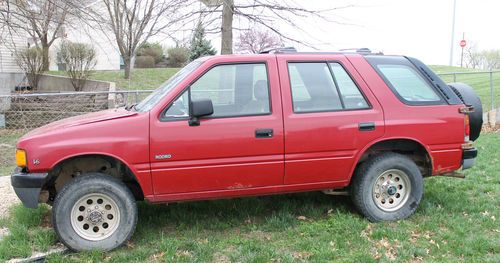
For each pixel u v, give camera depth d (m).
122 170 4.78
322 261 4.16
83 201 4.43
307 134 4.84
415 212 5.38
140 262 4.25
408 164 5.16
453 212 5.39
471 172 7.27
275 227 5.04
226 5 9.52
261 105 4.82
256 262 4.18
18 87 20.19
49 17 11.24
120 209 4.48
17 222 5.17
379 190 5.17
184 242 4.61
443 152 5.23
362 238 4.62
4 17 11.48
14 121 14.79
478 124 5.61
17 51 19.80
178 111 4.62
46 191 4.69
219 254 4.43
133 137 4.45
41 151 4.31
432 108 5.21
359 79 5.11
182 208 5.58
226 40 9.73
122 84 21.03
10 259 4.32
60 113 15.20
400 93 5.19
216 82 4.79
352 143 4.96
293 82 4.95
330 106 4.98
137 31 18.50
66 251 4.46
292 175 4.87
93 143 4.38
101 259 4.32
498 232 4.77
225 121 4.65
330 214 5.35
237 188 4.75
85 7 11.85
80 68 20.12
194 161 4.59
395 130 5.06
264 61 4.93
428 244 4.49
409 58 5.43
